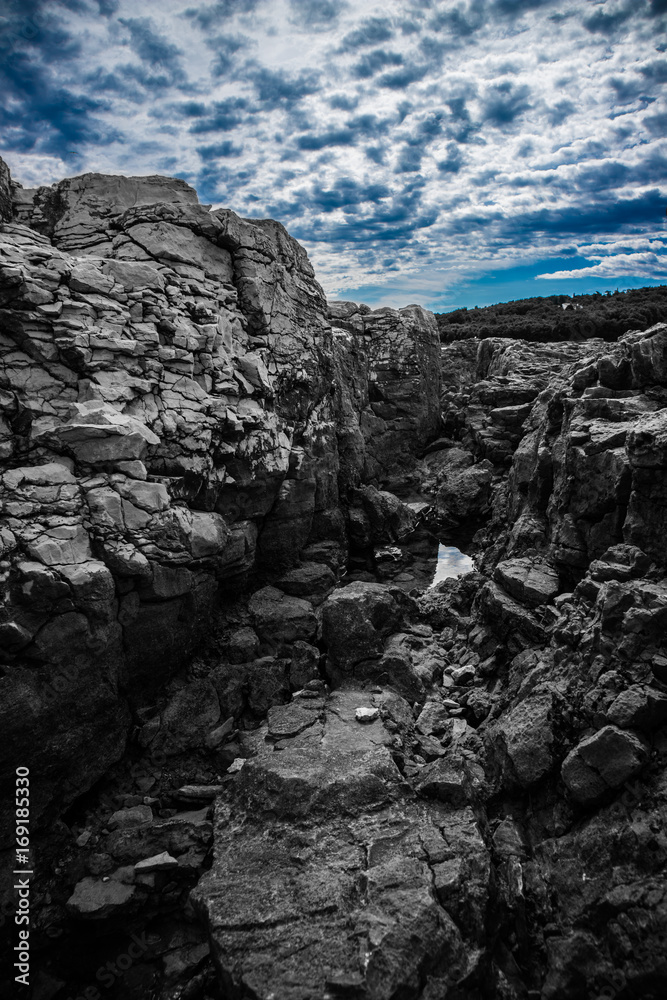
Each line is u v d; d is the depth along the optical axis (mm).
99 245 8922
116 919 5762
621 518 8203
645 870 5129
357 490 13758
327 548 11719
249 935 4969
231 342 9398
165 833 6344
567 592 9180
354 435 14062
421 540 14352
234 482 8945
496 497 14375
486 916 5203
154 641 7375
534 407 13500
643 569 7238
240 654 8945
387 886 5180
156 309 8031
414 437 17297
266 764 6598
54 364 7129
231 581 9516
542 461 10547
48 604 6168
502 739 6727
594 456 8609
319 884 5324
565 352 20453
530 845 6105
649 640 6277
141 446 7211
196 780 7328
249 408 9289
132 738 7480
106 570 6562
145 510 7090
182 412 8000
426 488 16422
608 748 5762
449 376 23250
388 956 4602
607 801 5762
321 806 6051
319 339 12109
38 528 6367
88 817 6762
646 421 7500
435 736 7797
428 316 19016
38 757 6215
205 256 9508
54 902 5930
